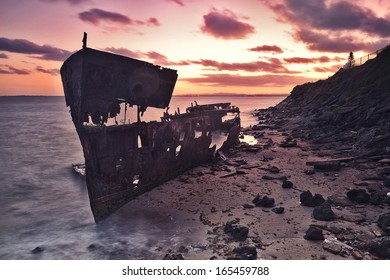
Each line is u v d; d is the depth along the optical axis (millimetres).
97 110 11938
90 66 11422
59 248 9820
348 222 10203
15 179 19812
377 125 23453
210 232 10078
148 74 13594
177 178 16516
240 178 16156
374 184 13469
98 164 11867
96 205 11797
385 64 35594
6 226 11891
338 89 41844
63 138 42875
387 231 9180
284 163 19062
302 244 8969
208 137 19453
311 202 11891
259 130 37312
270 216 11094
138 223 11266
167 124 15219
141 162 13773
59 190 17312
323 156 20109
